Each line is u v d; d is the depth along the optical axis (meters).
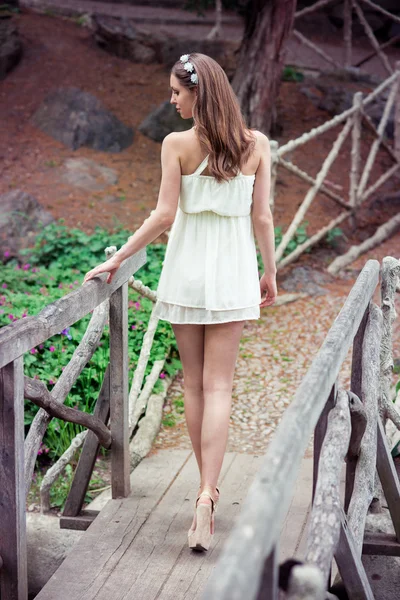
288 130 9.57
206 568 2.93
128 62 10.93
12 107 9.46
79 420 3.12
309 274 7.00
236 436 4.48
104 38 11.07
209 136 2.80
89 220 7.62
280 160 6.68
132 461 4.06
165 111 9.41
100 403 3.47
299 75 10.90
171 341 5.39
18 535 2.56
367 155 9.38
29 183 8.17
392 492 3.19
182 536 3.17
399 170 9.09
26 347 2.44
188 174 2.89
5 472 2.51
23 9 11.97
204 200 2.89
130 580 2.86
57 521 3.68
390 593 3.22
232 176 2.87
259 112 8.59
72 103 9.20
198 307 2.95
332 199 7.66
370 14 14.31
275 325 6.11
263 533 1.25
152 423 4.49
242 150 2.86
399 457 3.89
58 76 10.21
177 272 2.98
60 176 8.34
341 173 8.93
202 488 3.04
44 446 4.34
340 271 7.16
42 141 8.93
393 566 3.26
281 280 6.91
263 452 4.27
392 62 12.79
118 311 3.33
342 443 2.29
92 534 3.18
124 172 8.62
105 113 9.25
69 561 2.98
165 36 11.00
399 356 5.29
